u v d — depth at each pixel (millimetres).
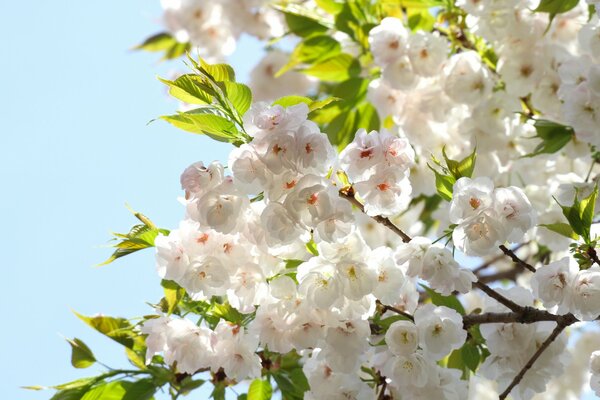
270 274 2082
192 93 2090
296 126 2014
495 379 2180
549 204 2443
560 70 2342
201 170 2037
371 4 2553
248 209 2047
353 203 2070
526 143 2465
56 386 2217
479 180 2059
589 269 2076
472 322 2139
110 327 2232
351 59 2514
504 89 2463
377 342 2135
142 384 2217
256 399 2223
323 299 2037
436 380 2113
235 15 2814
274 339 2076
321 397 2145
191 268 2059
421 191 2496
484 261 2850
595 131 2293
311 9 2650
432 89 2438
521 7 2439
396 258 2076
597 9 2223
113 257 2125
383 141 2051
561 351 2166
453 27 2506
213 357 2105
